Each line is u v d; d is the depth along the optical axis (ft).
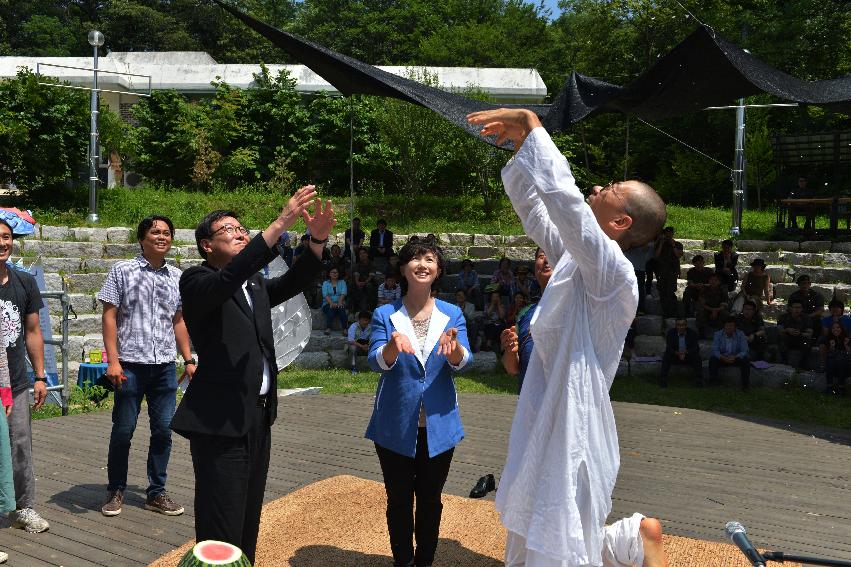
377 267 47.24
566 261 8.74
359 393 29.32
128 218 51.42
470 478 18.51
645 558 8.98
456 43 107.45
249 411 10.30
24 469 14.47
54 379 28.32
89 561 13.30
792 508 17.03
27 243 42.52
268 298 11.11
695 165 73.72
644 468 20.06
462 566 12.94
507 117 8.50
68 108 50.98
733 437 23.89
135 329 15.46
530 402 8.80
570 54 101.91
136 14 153.58
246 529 10.94
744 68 25.08
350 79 27.50
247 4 159.12
